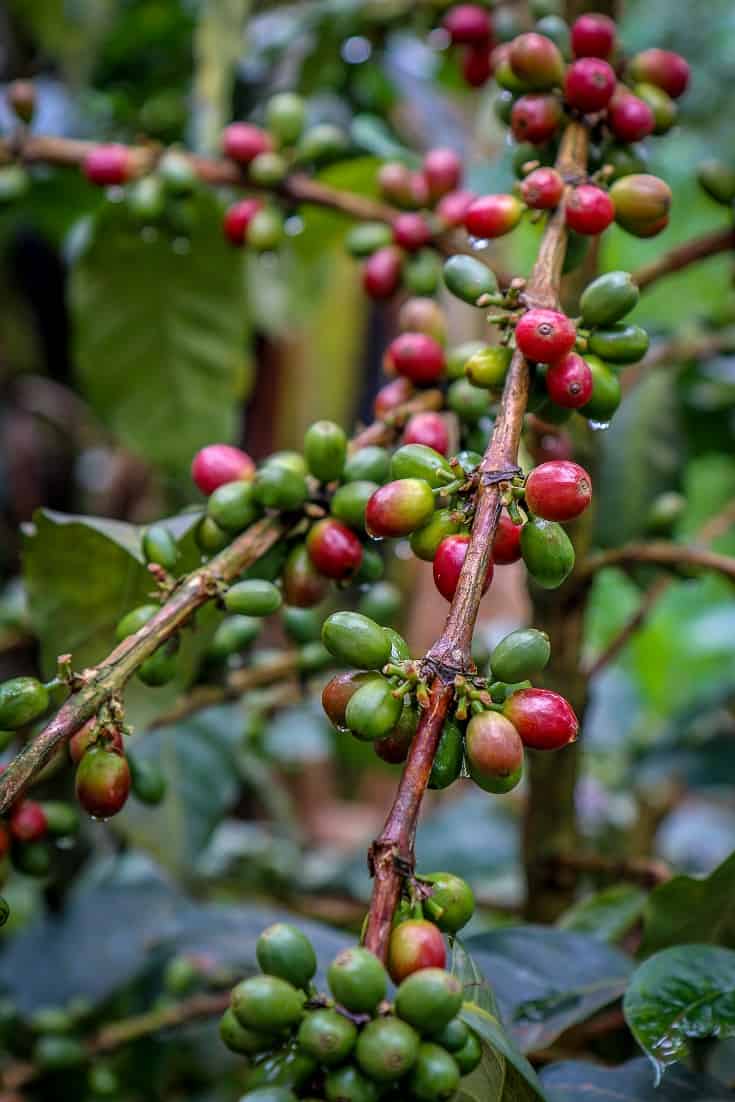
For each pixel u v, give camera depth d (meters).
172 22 1.19
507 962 0.70
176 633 0.63
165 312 0.94
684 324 0.99
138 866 1.04
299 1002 0.55
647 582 0.80
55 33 1.16
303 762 1.46
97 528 0.66
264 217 0.78
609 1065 0.74
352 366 1.48
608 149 0.70
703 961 0.64
